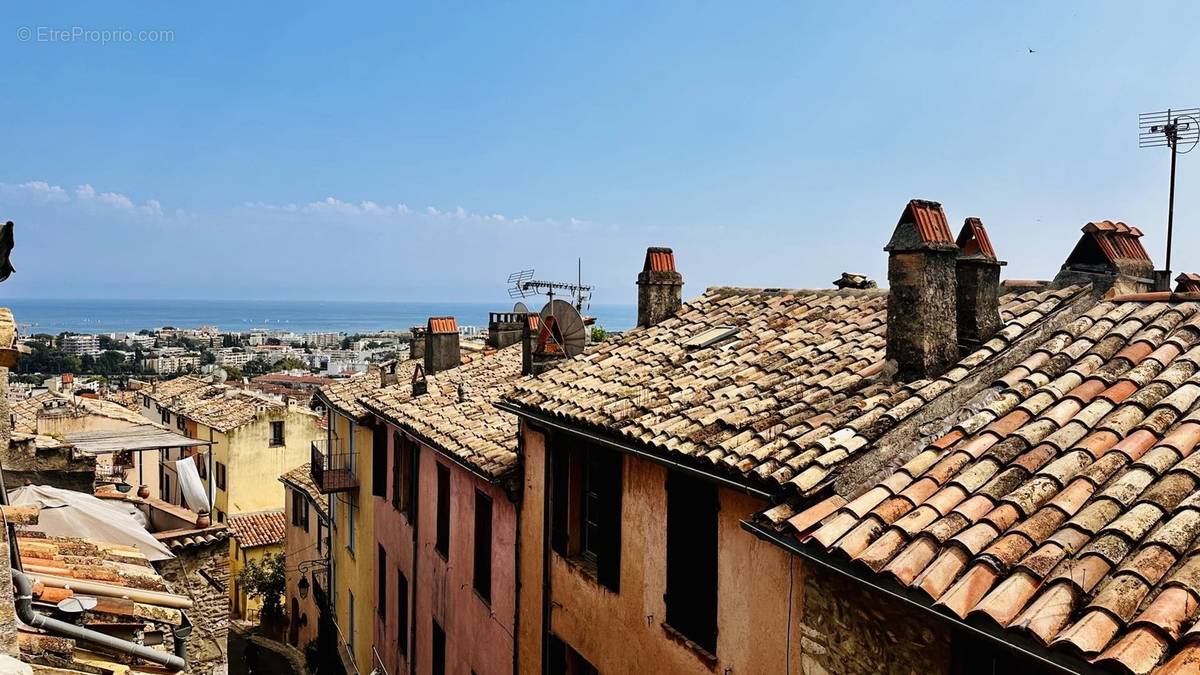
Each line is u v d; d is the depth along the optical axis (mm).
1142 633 3898
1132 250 8398
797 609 6422
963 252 7574
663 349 11172
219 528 15336
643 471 8828
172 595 7664
